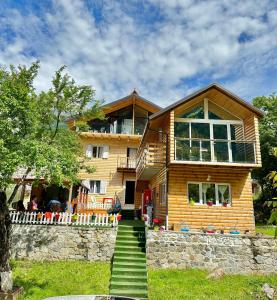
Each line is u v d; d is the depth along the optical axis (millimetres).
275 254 13477
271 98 31266
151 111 27188
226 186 16688
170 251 13484
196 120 17875
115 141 26531
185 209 15953
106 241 14164
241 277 12648
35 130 11219
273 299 10406
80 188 20281
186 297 10062
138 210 22734
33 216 14859
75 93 15688
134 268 12125
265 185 30547
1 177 9898
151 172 19688
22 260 13852
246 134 17562
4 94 9961
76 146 16281
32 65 13438
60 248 14102
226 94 16844
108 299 5766
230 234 13938
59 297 5781
